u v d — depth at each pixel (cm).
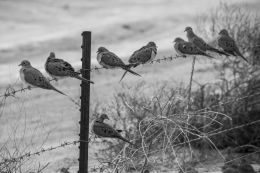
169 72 2369
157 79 2248
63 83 2334
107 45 2922
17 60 2644
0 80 2328
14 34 3050
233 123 1555
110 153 1391
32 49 2789
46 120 1872
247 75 1638
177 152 1397
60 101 2094
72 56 2720
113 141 1431
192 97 1541
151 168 1314
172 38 2983
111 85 2247
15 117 1888
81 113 1111
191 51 1420
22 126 1798
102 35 3053
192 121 1480
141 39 3023
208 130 1490
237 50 1491
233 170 1319
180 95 1462
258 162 1484
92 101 1941
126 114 1431
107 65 1265
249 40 1656
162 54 2670
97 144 1512
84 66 1114
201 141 1469
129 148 1216
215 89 1670
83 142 1112
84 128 1110
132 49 2830
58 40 2923
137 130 1278
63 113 1955
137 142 1269
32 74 1210
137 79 2303
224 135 1535
